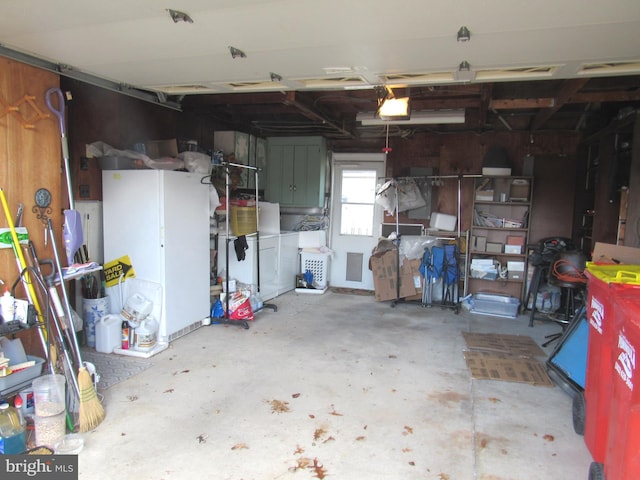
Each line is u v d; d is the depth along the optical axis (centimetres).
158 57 263
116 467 213
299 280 619
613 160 410
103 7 191
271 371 332
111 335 357
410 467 220
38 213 267
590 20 194
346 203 654
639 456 140
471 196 574
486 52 241
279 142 624
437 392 306
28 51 251
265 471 213
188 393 293
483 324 480
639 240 355
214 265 465
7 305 234
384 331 444
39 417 224
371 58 257
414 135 600
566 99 384
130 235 374
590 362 222
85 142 367
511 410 282
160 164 380
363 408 279
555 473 218
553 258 467
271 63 272
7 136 248
